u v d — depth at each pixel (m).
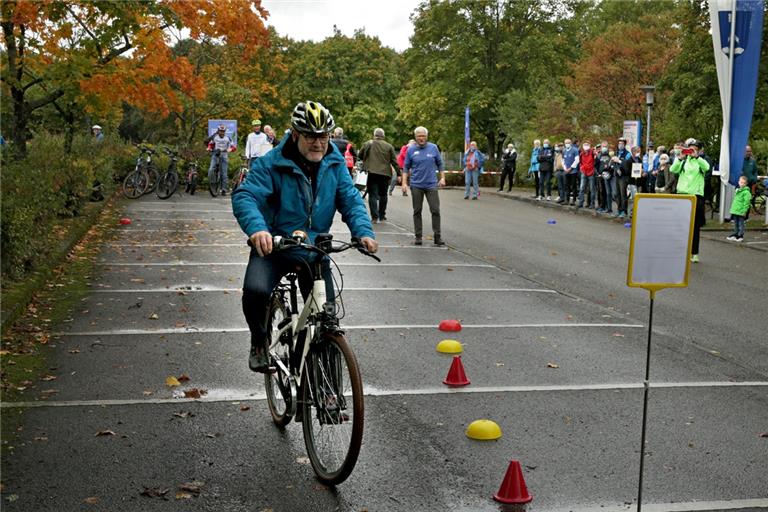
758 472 5.16
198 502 4.60
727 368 7.57
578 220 21.69
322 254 5.03
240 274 11.77
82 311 9.20
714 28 18.25
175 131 49.12
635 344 8.38
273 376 5.86
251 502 4.62
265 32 17.44
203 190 26.97
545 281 12.11
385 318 9.31
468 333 8.70
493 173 40.88
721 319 9.71
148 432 5.64
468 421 5.98
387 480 4.94
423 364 7.46
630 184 21.95
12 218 9.53
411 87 58.94
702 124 29.19
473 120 56.19
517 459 5.30
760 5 18.17
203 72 35.94
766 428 5.96
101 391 6.49
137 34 16.27
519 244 16.27
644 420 4.41
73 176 16.55
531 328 8.99
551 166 27.97
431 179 15.43
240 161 28.86
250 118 41.81
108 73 16.52
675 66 30.34
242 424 5.84
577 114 37.91
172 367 7.18
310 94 69.12
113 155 25.20
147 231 16.20
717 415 6.22
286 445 5.47
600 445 5.56
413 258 13.88
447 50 55.59
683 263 4.48
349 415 4.74
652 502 4.70
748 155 21.12
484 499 4.70
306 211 5.24
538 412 6.20
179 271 11.91
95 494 4.67
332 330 4.86
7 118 17.36
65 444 5.39
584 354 7.94
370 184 19.39
